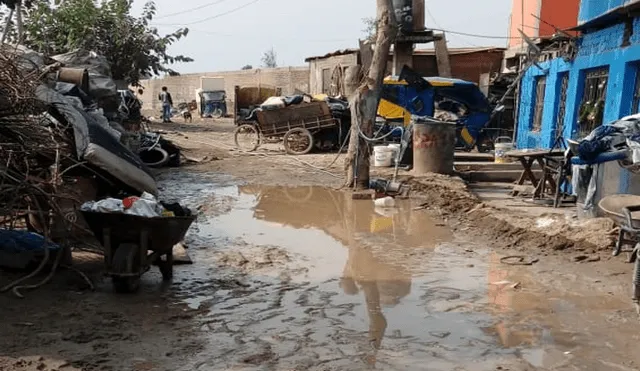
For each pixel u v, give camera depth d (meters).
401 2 21.19
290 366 4.25
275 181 13.07
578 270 6.58
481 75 23.14
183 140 22.53
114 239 5.58
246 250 7.41
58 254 5.81
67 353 4.33
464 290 5.96
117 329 4.80
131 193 6.90
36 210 6.19
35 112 6.29
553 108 13.84
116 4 22.45
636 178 7.73
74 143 6.45
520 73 16.62
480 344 4.66
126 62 22.72
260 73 37.91
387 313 5.32
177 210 6.06
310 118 18.44
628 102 9.99
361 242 7.91
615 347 4.60
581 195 8.67
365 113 11.56
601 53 11.11
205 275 6.35
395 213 9.78
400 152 13.98
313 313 5.31
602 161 7.90
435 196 10.88
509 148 15.17
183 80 45.69
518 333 4.87
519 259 7.04
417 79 16.48
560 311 5.37
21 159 6.21
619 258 6.91
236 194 11.49
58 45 21.06
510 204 10.59
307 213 9.78
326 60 29.38
